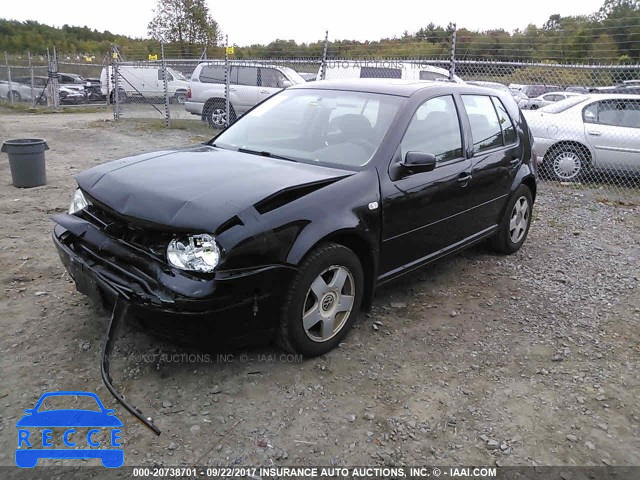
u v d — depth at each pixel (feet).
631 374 11.98
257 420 9.83
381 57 46.91
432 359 12.13
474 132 16.05
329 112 14.42
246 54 70.49
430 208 13.92
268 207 10.41
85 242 11.21
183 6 104.42
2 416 9.61
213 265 9.63
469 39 43.68
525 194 18.84
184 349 11.54
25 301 13.62
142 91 67.77
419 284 16.17
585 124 30.40
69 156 35.70
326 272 11.44
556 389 11.30
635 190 30.04
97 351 11.55
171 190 10.61
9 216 20.83
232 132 15.33
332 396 10.60
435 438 9.70
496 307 14.92
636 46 39.78
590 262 18.89
